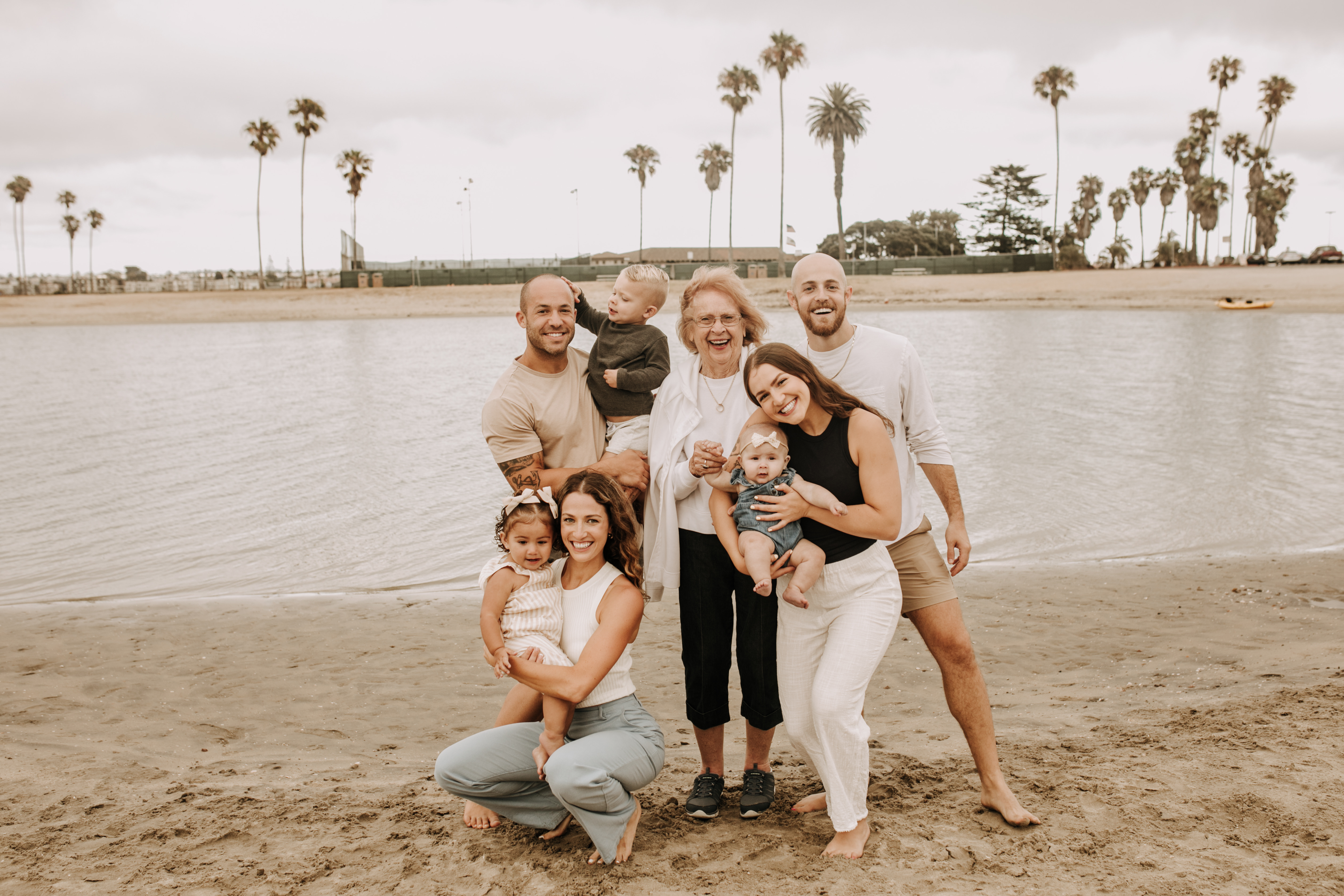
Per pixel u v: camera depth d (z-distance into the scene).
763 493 3.04
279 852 3.19
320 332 43.41
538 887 2.92
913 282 61.81
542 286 3.41
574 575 3.22
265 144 72.38
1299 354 24.22
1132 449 12.85
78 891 2.92
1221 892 2.67
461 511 10.52
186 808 3.61
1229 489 10.46
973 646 5.98
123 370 27.14
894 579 3.20
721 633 3.50
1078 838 3.07
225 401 20.00
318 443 14.91
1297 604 6.52
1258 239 77.12
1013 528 9.24
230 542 9.38
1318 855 2.85
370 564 8.62
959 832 3.19
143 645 6.45
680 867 3.04
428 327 45.12
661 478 3.48
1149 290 51.09
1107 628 6.23
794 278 3.54
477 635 6.61
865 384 3.53
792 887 2.86
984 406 16.94
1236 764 3.57
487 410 3.55
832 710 2.97
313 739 4.75
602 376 3.62
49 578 8.31
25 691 5.55
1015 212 96.00
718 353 3.45
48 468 13.17
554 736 3.02
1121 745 3.95
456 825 3.41
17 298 70.12
